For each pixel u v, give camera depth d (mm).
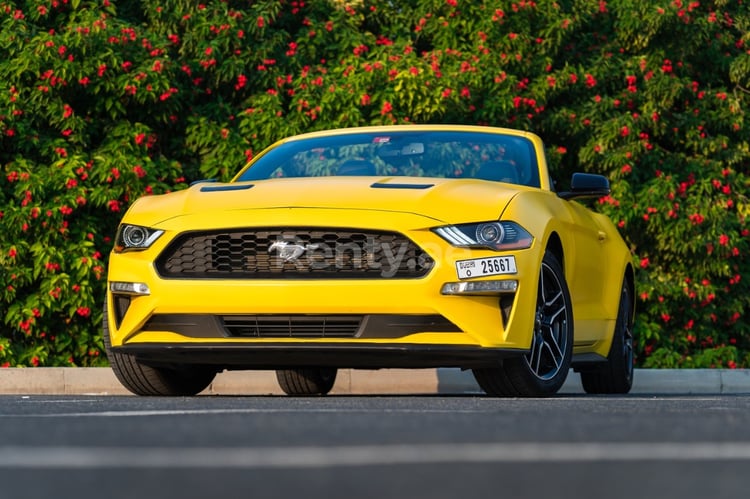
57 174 18859
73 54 19594
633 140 21844
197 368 11117
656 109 22062
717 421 5750
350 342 9133
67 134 19641
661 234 21188
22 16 19891
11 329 19203
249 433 4980
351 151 11875
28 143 19328
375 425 5398
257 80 21125
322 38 21797
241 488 3156
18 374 15672
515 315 9367
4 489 3189
